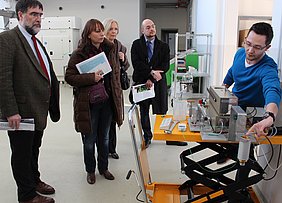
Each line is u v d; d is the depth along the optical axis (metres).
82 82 1.99
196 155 2.82
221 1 3.74
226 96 1.48
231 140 1.42
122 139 3.34
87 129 2.07
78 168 2.60
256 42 1.44
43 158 2.82
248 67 1.65
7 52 1.62
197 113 1.69
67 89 7.07
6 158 2.82
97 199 2.07
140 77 2.79
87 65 2.02
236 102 1.45
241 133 1.40
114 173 2.47
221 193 1.56
